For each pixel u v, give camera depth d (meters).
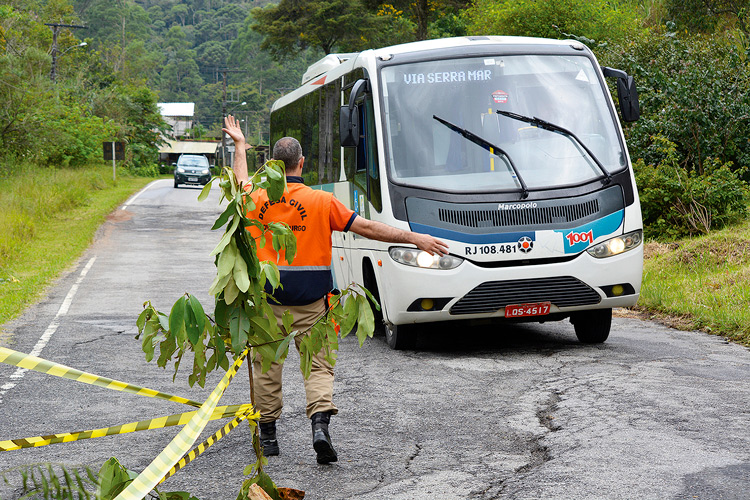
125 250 20.23
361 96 8.84
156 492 3.31
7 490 4.52
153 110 75.56
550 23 22.86
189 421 2.97
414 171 8.28
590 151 8.51
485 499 4.28
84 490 2.89
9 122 38.94
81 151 50.84
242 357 3.53
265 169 3.59
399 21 57.44
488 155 8.37
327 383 4.97
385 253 8.21
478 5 27.59
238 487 4.61
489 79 8.72
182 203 36.00
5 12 48.69
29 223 22.38
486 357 8.23
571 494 4.31
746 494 4.26
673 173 14.84
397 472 4.79
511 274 8.00
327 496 4.41
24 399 6.69
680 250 13.11
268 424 5.13
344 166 10.12
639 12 25.36
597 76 9.02
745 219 14.52
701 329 9.60
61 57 71.94
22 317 11.05
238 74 153.88
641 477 4.55
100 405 6.50
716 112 15.80
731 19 23.83
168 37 176.38
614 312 11.12
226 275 3.46
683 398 6.29
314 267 4.92
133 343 9.19
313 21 57.66
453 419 5.92
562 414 5.94
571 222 8.15
